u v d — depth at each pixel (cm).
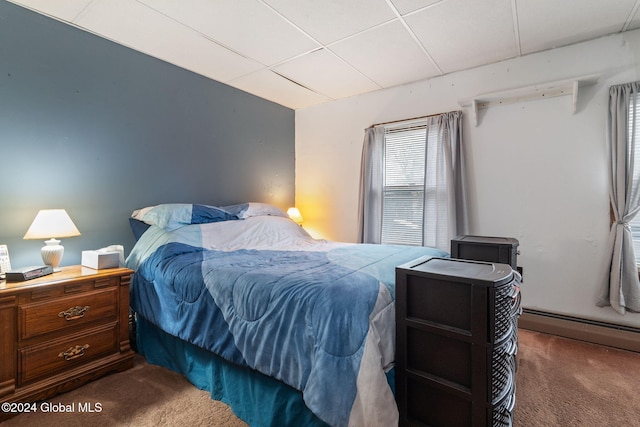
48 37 226
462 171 303
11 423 152
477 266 137
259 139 391
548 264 273
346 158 397
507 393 120
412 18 230
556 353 226
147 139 285
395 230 358
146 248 237
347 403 114
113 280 202
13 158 212
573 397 174
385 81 344
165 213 256
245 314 152
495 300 111
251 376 153
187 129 316
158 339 210
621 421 154
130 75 273
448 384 120
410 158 349
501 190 294
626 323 241
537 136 278
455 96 319
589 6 214
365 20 233
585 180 259
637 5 212
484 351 111
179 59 294
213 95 340
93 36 250
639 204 236
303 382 126
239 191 369
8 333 158
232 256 220
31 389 164
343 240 401
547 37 253
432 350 125
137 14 225
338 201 404
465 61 296
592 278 256
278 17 229
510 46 268
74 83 240
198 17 229
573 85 254
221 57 290
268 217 317
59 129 232
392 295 144
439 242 316
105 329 196
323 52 280
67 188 237
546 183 274
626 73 243
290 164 434
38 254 223
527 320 274
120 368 201
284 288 145
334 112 405
